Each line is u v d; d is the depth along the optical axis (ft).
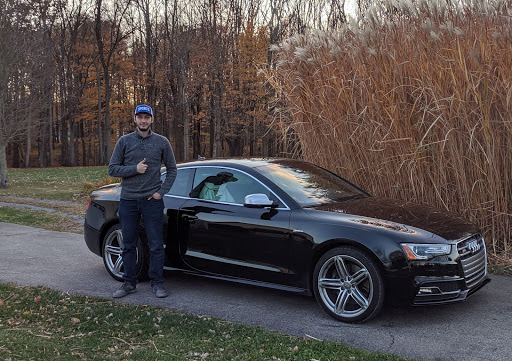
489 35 20.33
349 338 12.67
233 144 136.26
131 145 16.51
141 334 13.05
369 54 23.27
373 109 23.41
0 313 15.01
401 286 13.08
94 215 19.56
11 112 68.59
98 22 142.72
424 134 22.13
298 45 26.91
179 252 17.29
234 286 18.01
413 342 12.31
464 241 13.93
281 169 17.29
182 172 18.22
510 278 18.10
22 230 31.07
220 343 12.32
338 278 14.23
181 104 130.00
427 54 21.66
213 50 113.39
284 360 11.21
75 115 160.76
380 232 13.51
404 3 22.25
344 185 18.07
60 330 13.50
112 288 17.85
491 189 20.76
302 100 26.27
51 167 150.41
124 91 164.55
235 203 16.31
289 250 14.80
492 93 20.33
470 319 13.92
